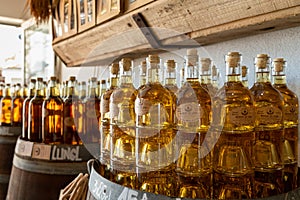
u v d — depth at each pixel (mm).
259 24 779
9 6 2887
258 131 652
